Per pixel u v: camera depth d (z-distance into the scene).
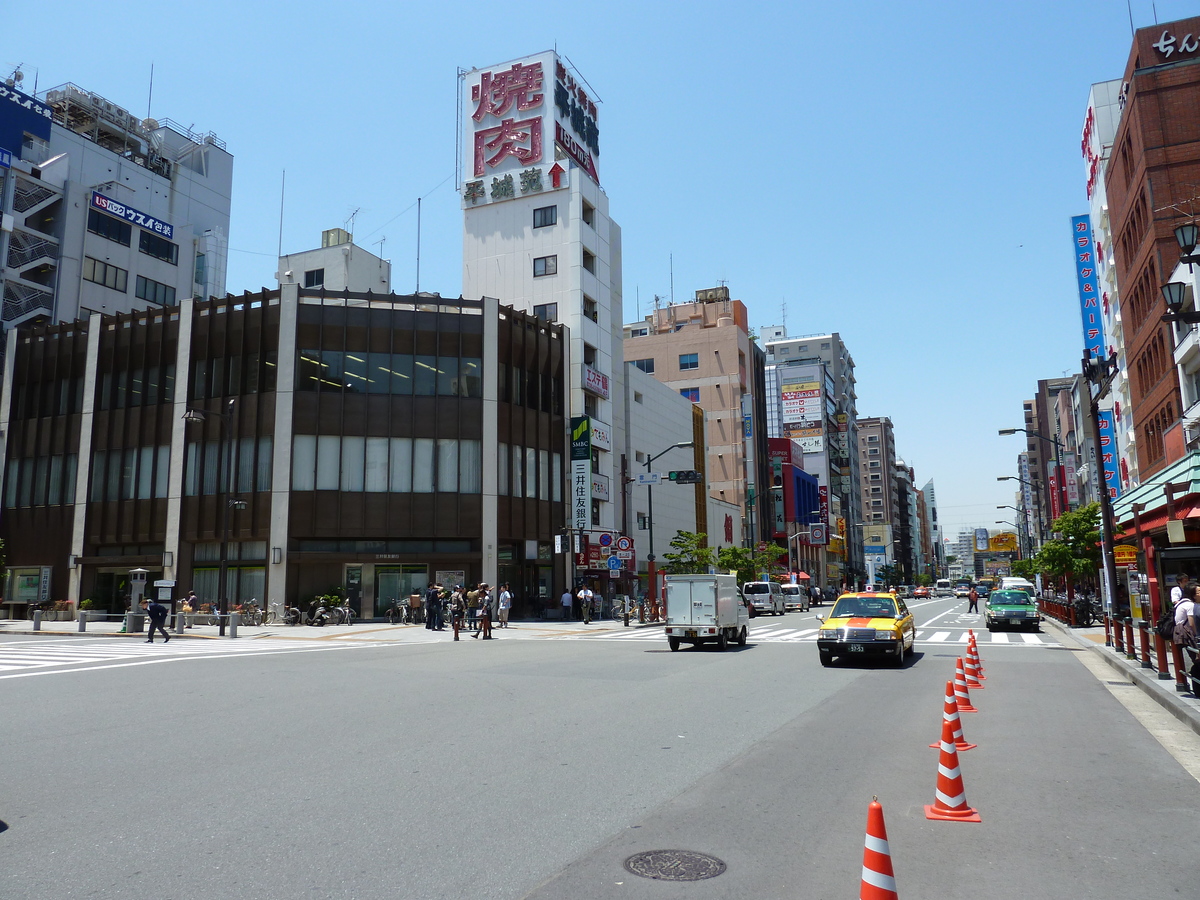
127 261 58.62
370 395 40.47
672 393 67.19
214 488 39.75
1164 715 11.72
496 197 55.22
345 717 11.08
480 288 54.78
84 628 32.78
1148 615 19.67
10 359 45.03
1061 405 85.31
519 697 13.14
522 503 43.44
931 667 18.28
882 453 172.38
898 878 5.16
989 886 5.02
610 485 53.72
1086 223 53.09
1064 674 17.23
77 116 64.69
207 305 41.69
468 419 41.81
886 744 9.40
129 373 42.19
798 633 31.59
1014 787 7.51
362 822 6.24
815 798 7.03
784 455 100.50
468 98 57.53
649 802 6.87
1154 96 35.91
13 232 52.19
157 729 10.14
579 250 52.88
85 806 6.67
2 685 14.58
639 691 13.98
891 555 158.75
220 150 72.25
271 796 6.99
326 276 60.81
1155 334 36.28
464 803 6.79
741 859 5.45
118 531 40.88
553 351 47.38
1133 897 4.86
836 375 144.38
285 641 28.23
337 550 39.38
